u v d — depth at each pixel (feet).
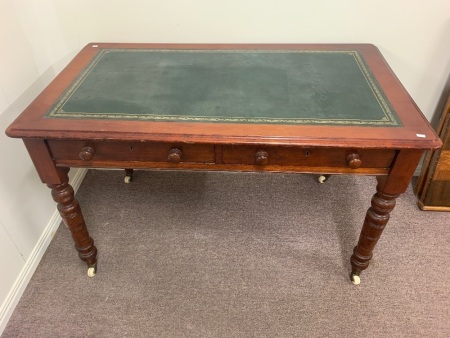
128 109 3.72
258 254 5.21
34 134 3.45
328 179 6.34
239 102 3.79
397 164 3.51
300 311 4.53
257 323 4.43
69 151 3.70
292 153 3.56
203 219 5.74
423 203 5.69
